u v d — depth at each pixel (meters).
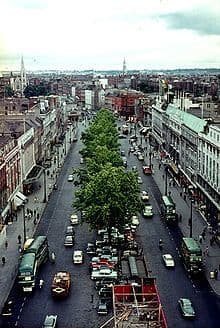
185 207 146.00
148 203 150.25
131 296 73.88
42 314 82.38
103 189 111.50
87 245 114.19
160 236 121.25
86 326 78.00
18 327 78.19
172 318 80.19
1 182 130.50
